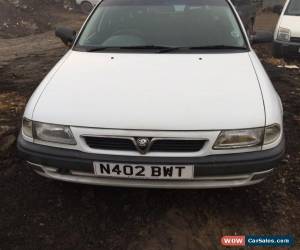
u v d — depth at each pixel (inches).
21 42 414.3
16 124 170.1
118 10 153.4
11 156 142.0
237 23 146.3
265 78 118.0
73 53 137.0
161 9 151.2
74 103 105.1
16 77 255.8
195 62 124.3
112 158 99.9
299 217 114.0
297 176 132.0
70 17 627.8
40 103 107.5
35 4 625.3
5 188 126.2
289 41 290.8
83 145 101.6
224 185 104.0
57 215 115.0
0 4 565.6
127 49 136.3
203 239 106.9
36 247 103.8
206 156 99.2
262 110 101.8
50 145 104.7
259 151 101.1
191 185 103.6
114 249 103.5
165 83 111.0
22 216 114.4
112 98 105.3
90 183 106.6
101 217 114.2
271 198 121.4
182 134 97.7
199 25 143.8
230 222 112.5
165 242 105.5
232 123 98.6
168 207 117.3
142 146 98.7
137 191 123.2
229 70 119.0
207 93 106.3
